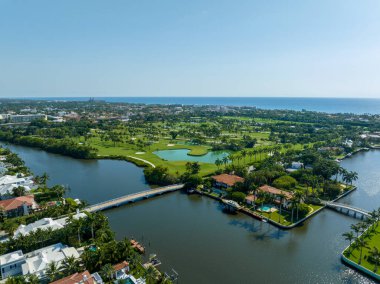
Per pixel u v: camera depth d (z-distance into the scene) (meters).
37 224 98.81
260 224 117.00
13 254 79.75
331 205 133.88
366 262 88.81
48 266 76.88
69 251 84.62
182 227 113.50
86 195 150.12
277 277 83.31
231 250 97.06
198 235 107.06
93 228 100.75
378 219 113.00
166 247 98.31
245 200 136.88
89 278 70.75
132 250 87.69
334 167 162.88
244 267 87.69
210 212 128.62
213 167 196.62
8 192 135.12
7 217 113.81
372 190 159.62
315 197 139.88
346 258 90.62
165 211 129.38
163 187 154.38
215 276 83.06
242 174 168.75
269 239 104.94
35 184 158.88
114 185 166.38
